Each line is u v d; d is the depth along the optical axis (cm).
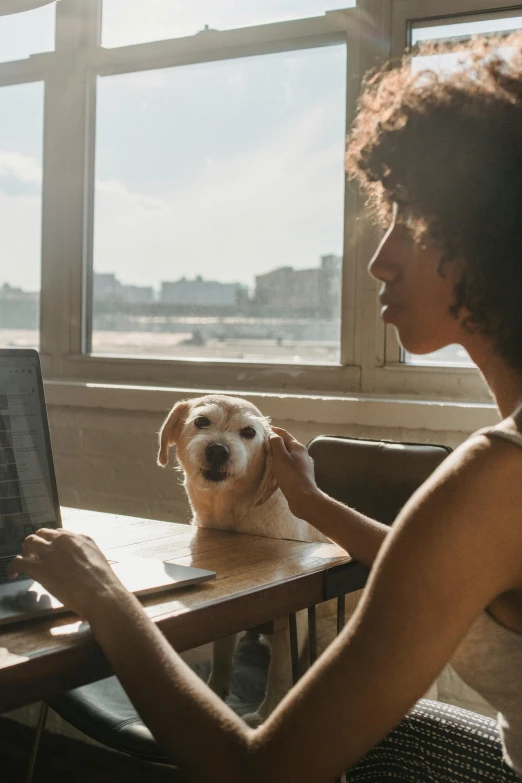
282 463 118
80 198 267
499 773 83
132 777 208
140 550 114
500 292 64
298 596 98
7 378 105
